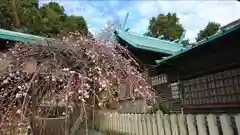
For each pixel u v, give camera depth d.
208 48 5.30
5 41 5.57
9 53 3.81
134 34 10.88
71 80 3.38
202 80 6.09
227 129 2.77
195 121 3.26
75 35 4.87
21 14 17.20
